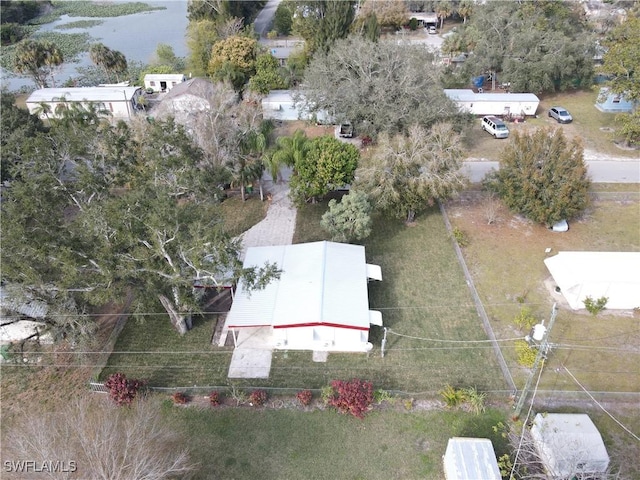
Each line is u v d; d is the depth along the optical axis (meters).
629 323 26.94
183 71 68.56
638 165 42.19
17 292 22.62
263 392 23.05
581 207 32.81
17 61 58.41
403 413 22.59
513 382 23.73
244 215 37.25
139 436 19.06
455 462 19.12
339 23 58.34
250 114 41.94
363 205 31.25
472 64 56.47
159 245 22.25
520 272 30.77
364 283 27.81
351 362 25.17
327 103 44.12
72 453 18.34
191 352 25.98
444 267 31.56
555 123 49.94
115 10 109.19
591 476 17.95
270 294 26.92
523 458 19.91
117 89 55.16
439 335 26.67
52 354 26.14
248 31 71.62
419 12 86.69
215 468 20.45
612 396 22.94
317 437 21.62
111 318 28.38
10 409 23.19
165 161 27.94
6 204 23.25
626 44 42.66
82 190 27.62
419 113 39.53
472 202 38.16
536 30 54.12
